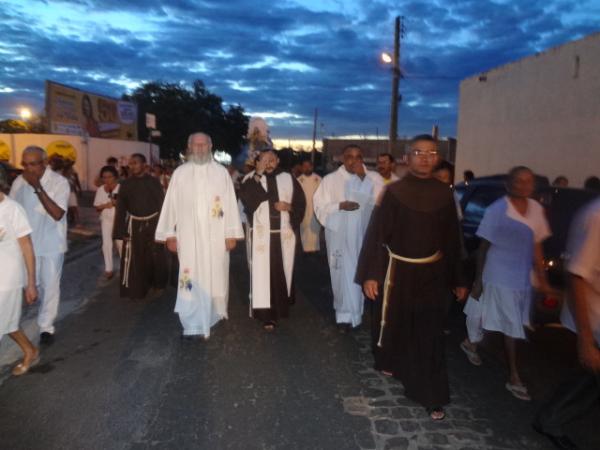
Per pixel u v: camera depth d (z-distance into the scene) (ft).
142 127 129.39
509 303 14.58
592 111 39.91
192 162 18.52
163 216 18.56
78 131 89.51
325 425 12.90
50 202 17.02
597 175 39.52
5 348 17.87
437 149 13.58
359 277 14.15
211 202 18.52
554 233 16.38
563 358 17.49
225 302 19.49
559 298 15.37
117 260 33.58
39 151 16.84
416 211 13.39
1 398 14.21
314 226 35.53
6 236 13.71
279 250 19.94
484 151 57.67
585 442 12.41
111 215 27.89
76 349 17.89
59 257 18.25
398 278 13.75
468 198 23.11
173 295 25.25
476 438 12.39
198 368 16.29
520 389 14.58
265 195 19.69
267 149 20.18
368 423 13.01
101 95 95.91
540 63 46.75
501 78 53.72
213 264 18.81
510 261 14.56
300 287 27.07
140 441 12.14
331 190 19.80
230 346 18.26
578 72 41.60
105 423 12.91
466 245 21.56
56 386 14.97
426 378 13.29
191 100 138.72
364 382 15.35
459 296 13.82
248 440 12.21
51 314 18.30
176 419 13.12
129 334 19.48
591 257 10.02
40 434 12.41
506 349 15.02
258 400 14.16
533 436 12.53
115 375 15.72
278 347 18.19
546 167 45.91
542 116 46.57
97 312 22.34
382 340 14.23
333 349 18.03
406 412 13.58
